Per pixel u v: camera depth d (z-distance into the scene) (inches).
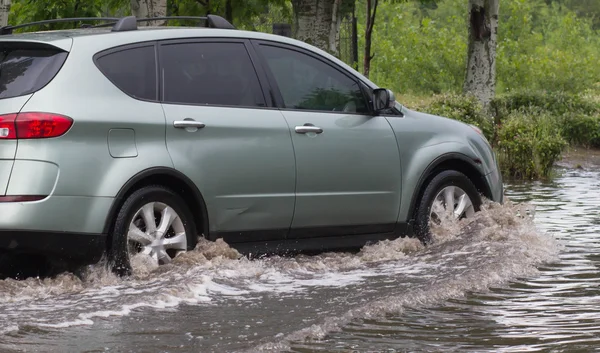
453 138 418.6
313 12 807.7
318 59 382.3
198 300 298.0
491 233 411.8
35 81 306.7
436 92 1764.3
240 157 343.0
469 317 285.4
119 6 855.1
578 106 1192.2
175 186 331.6
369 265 368.2
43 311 275.6
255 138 347.9
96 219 306.7
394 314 287.9
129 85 323.0
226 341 248.1
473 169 425.4
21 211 293.9
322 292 314.5
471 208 421.7
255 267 341.7
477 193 423.2
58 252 302.8
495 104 1096.2
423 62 1768.0
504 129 848.9
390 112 400.2
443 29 1857.8
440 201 411.8
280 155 354.0
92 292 299.0
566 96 1201.4
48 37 321.4
